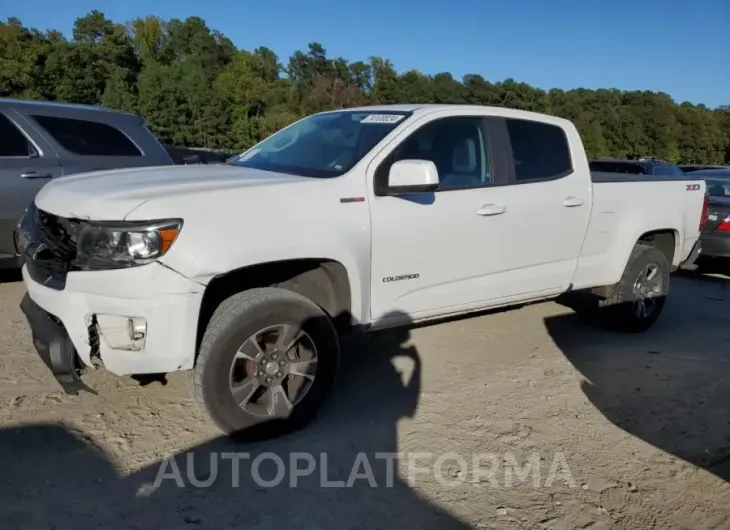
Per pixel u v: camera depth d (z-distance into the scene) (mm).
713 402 4488
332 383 3797
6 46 59844
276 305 3475
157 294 3176
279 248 3467
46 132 6262
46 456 3361
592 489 3340
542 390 4566
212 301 3672
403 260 4070
